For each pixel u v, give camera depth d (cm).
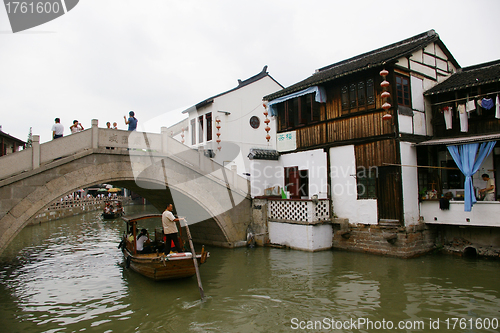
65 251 1423
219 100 1897
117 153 1123
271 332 622
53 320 708
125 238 1201
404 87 1145
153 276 943
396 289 801
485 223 1004
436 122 1220
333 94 1288
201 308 752
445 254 1122
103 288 912
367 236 1158
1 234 931
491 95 1071
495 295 750
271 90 2147
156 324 679
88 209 3303
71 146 1060
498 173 1113
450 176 1206
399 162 1077
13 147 2244
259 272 992
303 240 1220
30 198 980
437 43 1312
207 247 1416
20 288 920
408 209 1091
